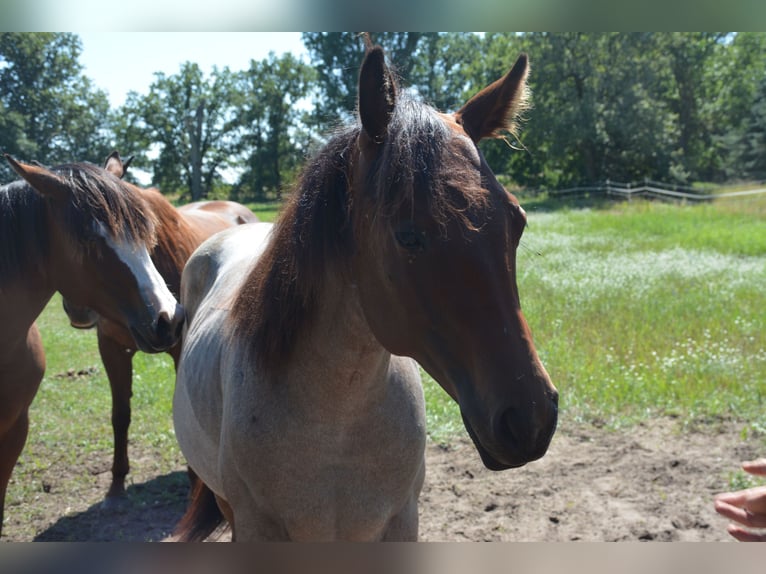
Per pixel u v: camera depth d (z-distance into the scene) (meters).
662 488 3.78
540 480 3.95
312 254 1.66
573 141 31.67
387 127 1.49
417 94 1.62
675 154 33.47
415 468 1.91
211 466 2.25
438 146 1.41
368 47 1.61
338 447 1.80
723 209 19.20
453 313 1.38
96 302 3.14
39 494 4.10
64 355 7.56
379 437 1.82
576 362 5.59
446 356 1.44
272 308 1.77
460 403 1.44
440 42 31.78
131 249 3.05
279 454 1.79
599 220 18.59
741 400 4.81
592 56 31.83
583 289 8.66
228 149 33.78
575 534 3.35
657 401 4.86
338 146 1.70
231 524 2.33
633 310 7.37
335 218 1.65
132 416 5.37
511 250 1.44
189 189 33.34
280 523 1.87
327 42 29.97
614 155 33.16
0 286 2.94
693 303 7.61
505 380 1.34
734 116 34.59
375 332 1.58
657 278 9.37
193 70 32.28
